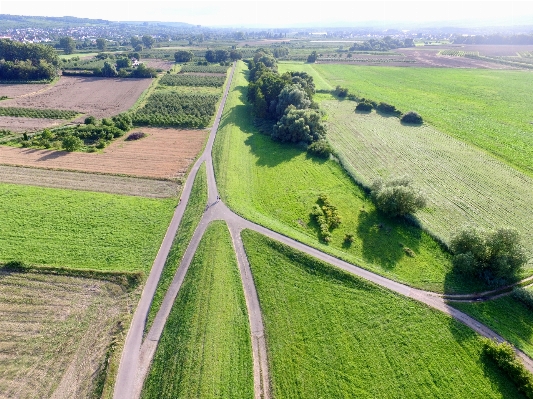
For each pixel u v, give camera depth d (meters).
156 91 140.88
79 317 41.75
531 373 33.91
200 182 70.50
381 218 60.09
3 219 57.12
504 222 57.78
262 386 34.56
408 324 40.22
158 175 74.38
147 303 44.00
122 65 180.62
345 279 46.50
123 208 62.03
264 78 118.62
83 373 35.72
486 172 74.06
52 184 68.75
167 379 34.53
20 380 34.88
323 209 62.16
